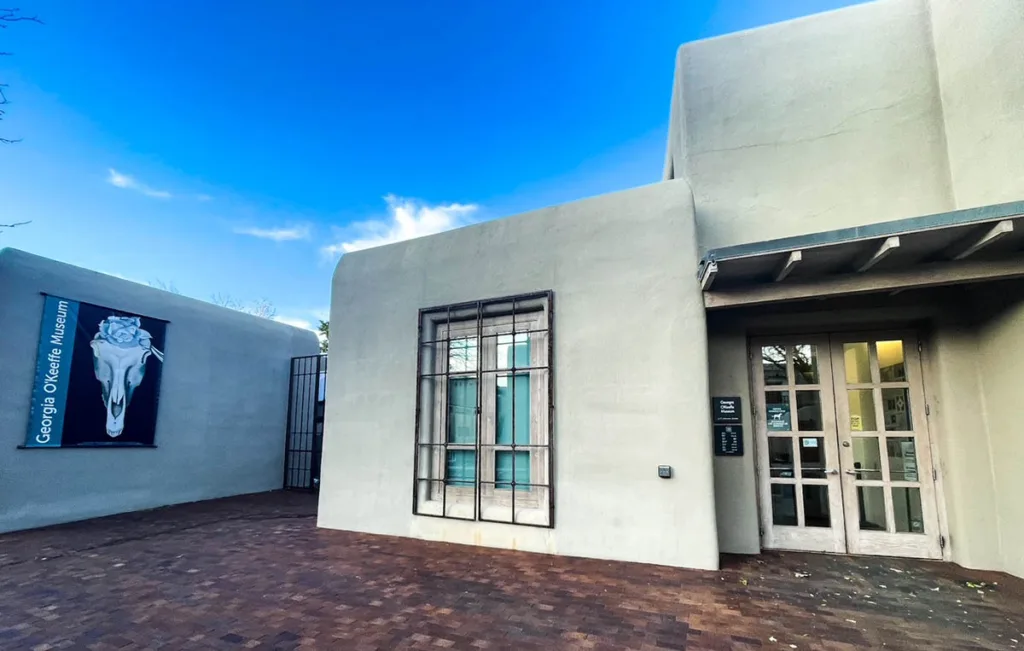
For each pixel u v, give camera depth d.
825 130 5.04
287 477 9.88
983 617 3.09
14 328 6.08
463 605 3.37
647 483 4.46
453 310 5.76
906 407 4.66
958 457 4.26
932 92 4.75
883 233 3.26
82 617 3.19
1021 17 3.81
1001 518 4.06
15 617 3.20
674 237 4.71
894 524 4.55
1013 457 3.90
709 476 4.27
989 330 4.11
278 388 9.94
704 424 4.34
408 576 4.07
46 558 4.73
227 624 3.06
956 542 4.25
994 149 4.09
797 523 4.77
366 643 2.77
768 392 5.03
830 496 4.73
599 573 4.09
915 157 4.73
